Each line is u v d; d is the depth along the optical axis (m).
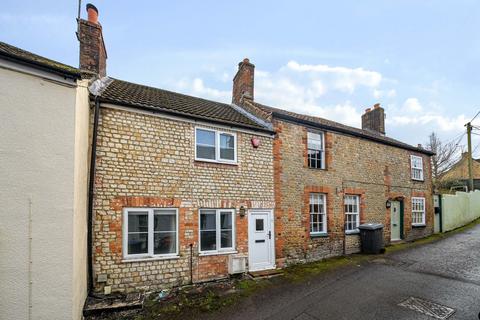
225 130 8.62
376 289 6.98
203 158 8.14
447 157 35.31
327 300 6.36
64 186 4.42
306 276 8.19
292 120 10.14
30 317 4.03
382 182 13.19
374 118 18.03
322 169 10.84
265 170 9.27
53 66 4.36
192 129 7.94
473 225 18.77
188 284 7.37
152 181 7.16
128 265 6.66
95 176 6.50
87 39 8.27
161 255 7.09
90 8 8.40
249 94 12.02
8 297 3.92
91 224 6.26
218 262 7.92
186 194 7.62
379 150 13.33
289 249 9.48
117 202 6.67
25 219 4.10
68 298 4.32
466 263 9.24
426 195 15.94
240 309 5.95
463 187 26.73
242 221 8.55
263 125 9.89
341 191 11.32
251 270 8.54
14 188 4.06
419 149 15.77
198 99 11.93
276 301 6.36
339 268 8.97
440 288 6.95
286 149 9.90
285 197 9.62
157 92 10.42
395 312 5.70
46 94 4.39
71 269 4.37
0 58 4.04
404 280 7.62
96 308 5.58
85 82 5.75
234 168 8.62
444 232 16.56
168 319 5.48
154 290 6.89
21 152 4.14
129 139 6.97
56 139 4.42
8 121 4.09
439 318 5.42
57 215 4.33
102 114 6.71
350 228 11.66
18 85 4.18
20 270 4.02
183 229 7.47
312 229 10.42
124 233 6.71
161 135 7.42
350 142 12.02
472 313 5.60
